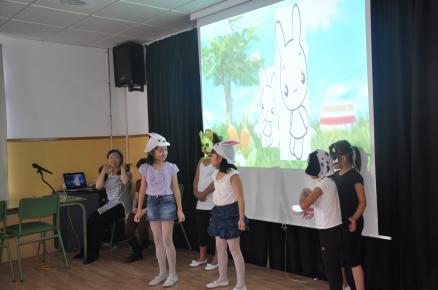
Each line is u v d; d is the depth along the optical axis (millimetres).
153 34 5191
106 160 5824
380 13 3189
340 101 3297
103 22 4621
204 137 4184
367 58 3105
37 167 4957
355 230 2996
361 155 3170
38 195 5234
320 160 2873
